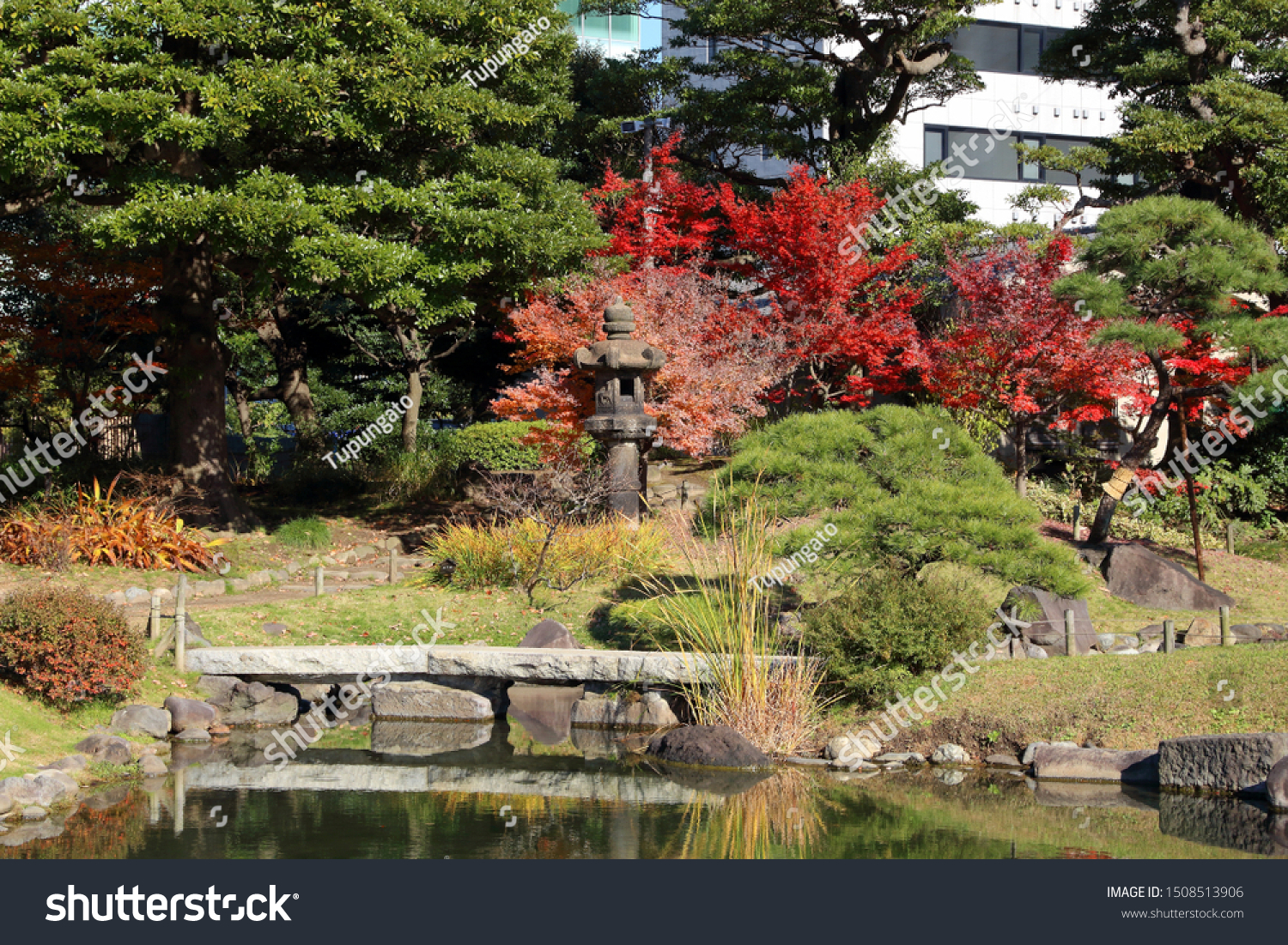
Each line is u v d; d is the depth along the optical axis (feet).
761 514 37.76
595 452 67.97
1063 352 54.85
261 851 24.91
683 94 80.94
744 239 63.87
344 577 57.72
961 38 106.32
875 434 39.70
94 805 29.07
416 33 52.54
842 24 75.72
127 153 54.49
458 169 57.00
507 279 57.98
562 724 40.47
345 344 91.35
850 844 25.41
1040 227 66.74
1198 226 47.73
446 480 74.90
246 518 62.69
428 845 25.35
